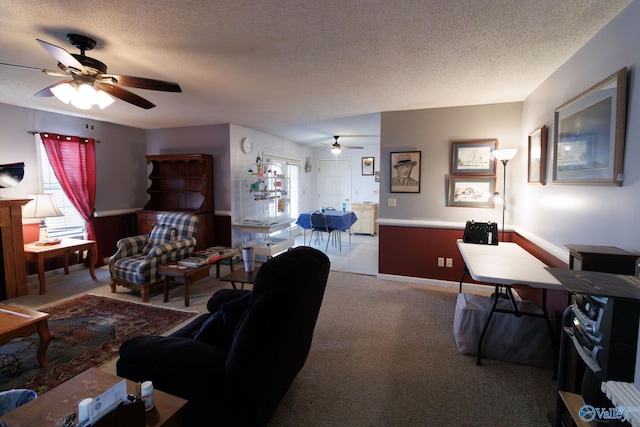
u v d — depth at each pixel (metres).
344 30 2.00
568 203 2.30
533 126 3.21
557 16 1.81
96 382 1.38
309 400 1.96
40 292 3.72
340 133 6.22
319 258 1.75
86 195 4.74
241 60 2.49
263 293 1.43
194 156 5.06
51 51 1.77
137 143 5.64
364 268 5.00
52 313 3.20
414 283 4.21
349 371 2.26
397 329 2.90
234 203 5.32
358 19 1.87
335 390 2.05
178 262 3.61
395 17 1.84
